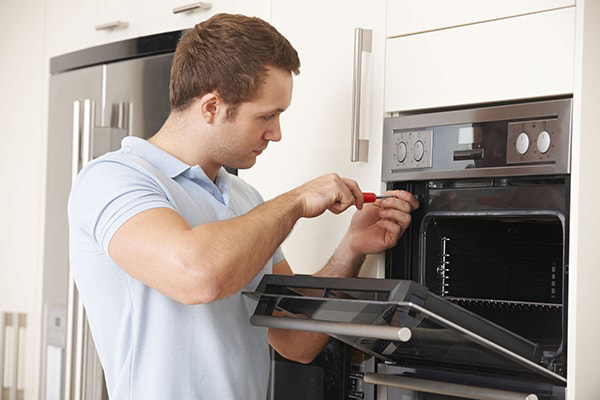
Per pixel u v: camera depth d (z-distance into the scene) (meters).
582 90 1.53
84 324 2.56
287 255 2.10
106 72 2.57
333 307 1.48
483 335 1.42
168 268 1.34
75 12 2.82
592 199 1.55
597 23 1.57
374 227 1.87
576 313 1.51
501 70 1.66
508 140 1.63
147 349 1.52
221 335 1.58
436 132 1.76
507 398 1.54
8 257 3.03
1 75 3.10
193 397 1.54
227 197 1.65
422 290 1.35
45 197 2.79
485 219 1.85
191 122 1.59
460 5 1.73
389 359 1.82
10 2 3.06
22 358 2.95
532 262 1.89
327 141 2.01
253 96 1.55
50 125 2.78
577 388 1.51
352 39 1.96
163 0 2.49
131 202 1.40
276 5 2.16
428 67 1.79
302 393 2.02
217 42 1.54
